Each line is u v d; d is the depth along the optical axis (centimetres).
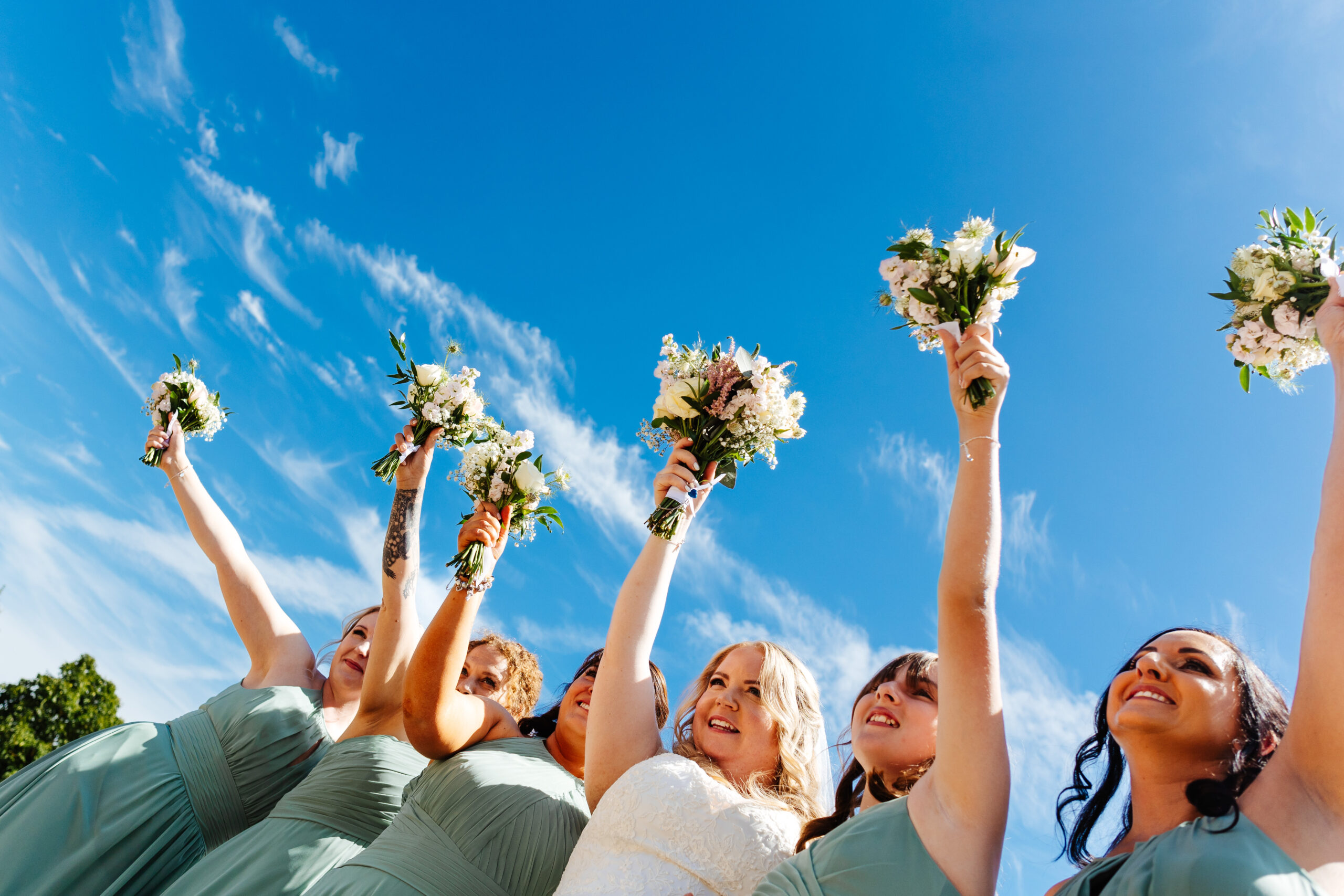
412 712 460
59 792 516
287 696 577
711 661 480
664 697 533
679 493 463
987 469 321
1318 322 321
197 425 664
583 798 476
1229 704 310
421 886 409
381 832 500
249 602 620
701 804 375
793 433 491
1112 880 273
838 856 299
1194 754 306
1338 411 302
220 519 643
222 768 545
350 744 524
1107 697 359
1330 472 290
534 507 529
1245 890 239
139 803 522
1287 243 388
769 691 438
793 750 433
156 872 521
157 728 566
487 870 421
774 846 370
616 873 361
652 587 452
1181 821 297
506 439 563
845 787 412
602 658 443
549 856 433
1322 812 260
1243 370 405
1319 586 275
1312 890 242
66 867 492
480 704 496
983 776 288
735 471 489
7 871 484
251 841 494
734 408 479
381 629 553
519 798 445
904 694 398
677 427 488
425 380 600
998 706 298
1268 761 300
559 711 543
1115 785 369
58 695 1477
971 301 380
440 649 464
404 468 591
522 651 628
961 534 313
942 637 310
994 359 329
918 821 295
